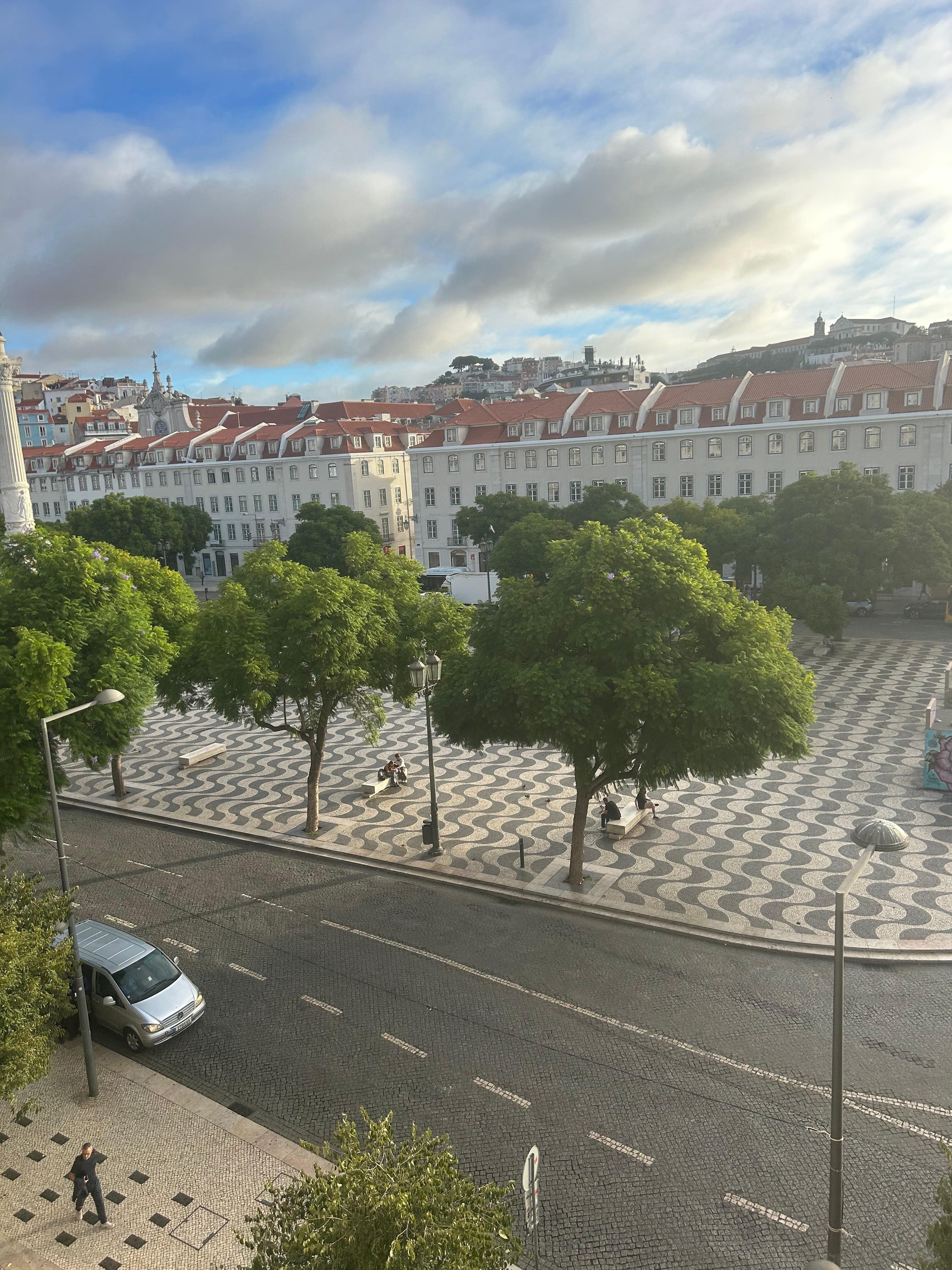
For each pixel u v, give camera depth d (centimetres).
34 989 1282
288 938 2131
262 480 9512
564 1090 1541
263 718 2650
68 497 11288
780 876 2338
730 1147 1391
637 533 2114
